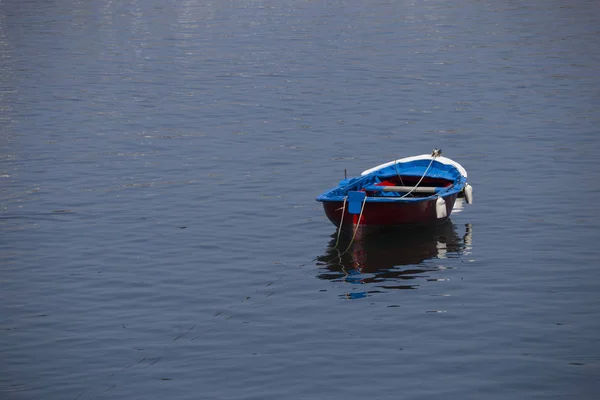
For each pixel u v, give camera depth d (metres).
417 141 35.72
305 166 32.16
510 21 71.88
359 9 80.94
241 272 22.05
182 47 62.06
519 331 18.22
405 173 27.22
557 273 21.44
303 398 15.80
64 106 43.66
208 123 39.53
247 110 42.12
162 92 46.94
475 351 17.39
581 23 69.94
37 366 17.22
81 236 24.78
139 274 21.95
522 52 57.34
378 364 16.98
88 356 17.61
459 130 37.41
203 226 25.62
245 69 53.22
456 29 68.06
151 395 16.08
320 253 23.38
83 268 22.36
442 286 20.83
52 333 18.64
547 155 33.00
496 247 23.47
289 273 21.95
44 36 68.25
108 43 64.69
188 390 16.22
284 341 18.11
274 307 19.89
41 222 26.03
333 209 24.17
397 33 66.44
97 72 53.22
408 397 15.73
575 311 19.16
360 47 60.34
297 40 63.91
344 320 19.06
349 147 34.91
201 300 20.33
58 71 53.72
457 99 43.75
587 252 22.83
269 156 33.56
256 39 64.81
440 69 51.94
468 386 16.05
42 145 35.59
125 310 19.80
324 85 47.88
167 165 32.44
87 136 37.22
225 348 17.86
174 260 22.92
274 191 29.06
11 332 18.67
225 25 72.62
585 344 17.58
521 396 15.70
